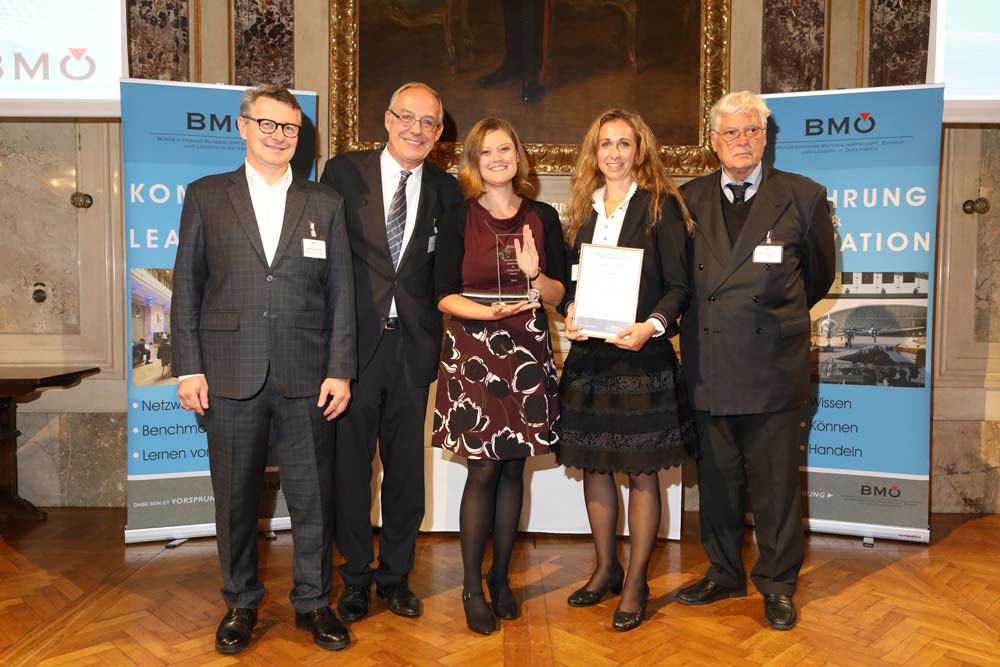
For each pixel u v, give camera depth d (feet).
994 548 10.94
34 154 12.60
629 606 8.07
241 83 12.54
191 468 11.14
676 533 11.13
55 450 12.89
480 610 7.93
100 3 11.94
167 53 12.38
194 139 10.89
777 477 8.18
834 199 11.18
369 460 8.34
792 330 8.01
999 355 12.83
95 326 12.83
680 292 7.91
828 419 11.43
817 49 12.62
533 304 7.49
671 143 12.61
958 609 8.66
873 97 10.91
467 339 7.75
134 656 7.39
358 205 8.18
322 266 7.56
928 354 10.91
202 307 7.41
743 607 8.64
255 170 7.54
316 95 11.45
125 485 12.95
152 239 10.84
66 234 12.74
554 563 10.19
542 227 8.00
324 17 12.56
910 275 10.93
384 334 8.09
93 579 9.53
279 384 7.29
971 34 11.94
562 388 8.16
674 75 12.53
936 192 10.74
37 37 11.89
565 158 12.50
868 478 11.25
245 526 7.59
